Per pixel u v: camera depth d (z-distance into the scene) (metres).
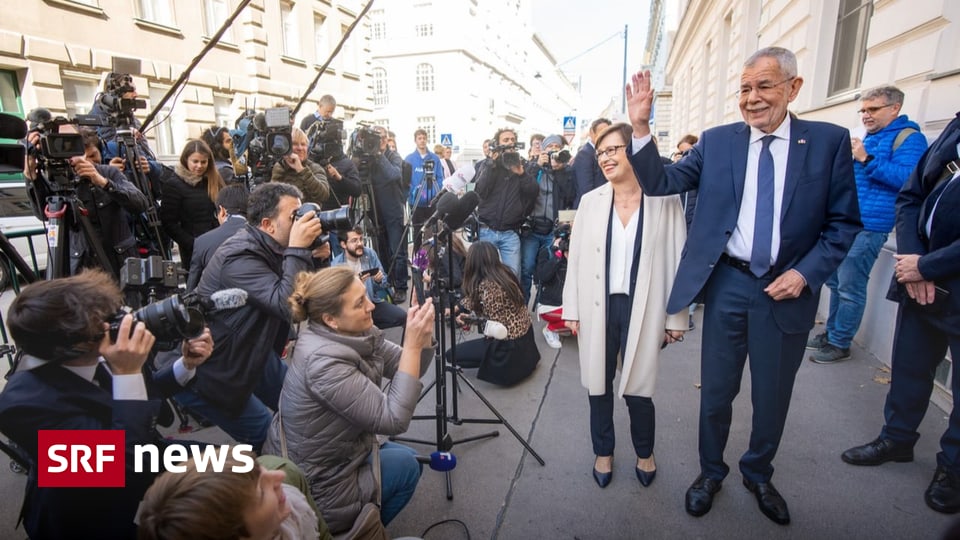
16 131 2.28
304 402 1.56
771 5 6.33
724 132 2.00
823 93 4.95
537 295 4.75
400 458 1.92
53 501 1.25
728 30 9.73
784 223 1.84
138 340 1.28
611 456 2.32
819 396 2.98
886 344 3.36
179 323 1.41
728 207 1.93
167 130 10.73
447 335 4.27
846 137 1.83
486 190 4.54
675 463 2.45
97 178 2.76
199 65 11.24
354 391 1.53
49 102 8.22
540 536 2.00
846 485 2.22
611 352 2.28
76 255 2.88
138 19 9.77
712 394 2.07
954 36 2.93
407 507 2.19
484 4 35.25
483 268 3.26
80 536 1.28
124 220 3.14
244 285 1.98
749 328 1.96
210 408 2.10
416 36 30.48
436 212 2.28
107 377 1.45
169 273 1.86
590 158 4.25
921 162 2.13
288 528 1.11
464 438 2.71
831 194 1.84
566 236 4.30
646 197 2.13
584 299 2.28
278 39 13.48
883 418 2.73
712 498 2.14
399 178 5.46
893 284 2.26
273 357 2.32
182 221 3.66
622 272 2.20
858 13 4.39
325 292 1.57
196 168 3.55
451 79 30.53
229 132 4.07
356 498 1.65
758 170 1.90
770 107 1.81
